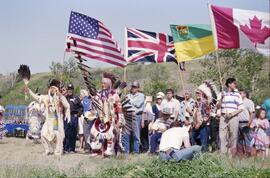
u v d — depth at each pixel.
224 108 13.67
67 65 37.75
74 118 15.70
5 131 23.17
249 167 10.90
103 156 14.11
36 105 19.34
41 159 13.19
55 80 14.94
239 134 14.38
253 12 14.48
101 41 15.23
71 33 14.89
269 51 14.61
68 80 29.78
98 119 14.37
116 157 13.88
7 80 49.25
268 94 33.25
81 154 15.03
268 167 11.54
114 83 14.69
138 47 16.91
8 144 18.50
